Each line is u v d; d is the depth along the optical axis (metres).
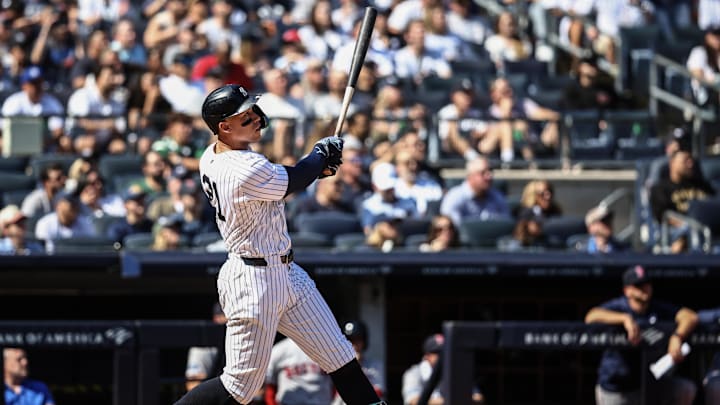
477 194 49.72
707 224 46.97
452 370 34.03
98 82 57.34
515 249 46.00
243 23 68.56
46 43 65.44
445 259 42.12
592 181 55.91
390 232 45.22
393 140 54.97
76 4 72.12
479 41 68.94
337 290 46.22
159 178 51.56
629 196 55.66
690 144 55.59
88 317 45.88
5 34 66.50
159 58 60.56
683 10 74.81
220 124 22.84
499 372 46.94
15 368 35.72
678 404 36.09
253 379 23.56
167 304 46.34
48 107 57.53
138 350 33.88
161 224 44.94
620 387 36.53
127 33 63.16
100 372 45.03
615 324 34.50
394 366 46.41
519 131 57.12
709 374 37.00
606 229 46.44
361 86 58.50
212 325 33.97
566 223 48.44
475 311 46.66
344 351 23.80
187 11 68.69
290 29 67.69
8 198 49.91
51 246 44.81
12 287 44.91
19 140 54.66
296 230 48.16
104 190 50.44
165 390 45.09
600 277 45.41
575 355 47.16
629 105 65.19
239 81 57.84
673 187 49.22
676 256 42.72
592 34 67.75
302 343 23.80
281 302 23.20
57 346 33.59
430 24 66.00
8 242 43.81
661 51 65.25
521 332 34.09
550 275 42.41
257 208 22.78
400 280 46.31
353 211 49.78
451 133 56.28
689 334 34.81
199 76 58.53
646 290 35.69
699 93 62.03
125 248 45.00
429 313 46.53
